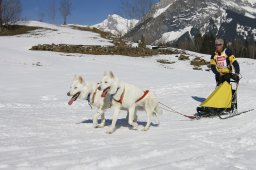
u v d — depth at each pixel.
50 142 6.52
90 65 25.27
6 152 5.80
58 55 29.73
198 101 12.77
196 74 25.02
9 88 15.63
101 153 5.76
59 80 18.44
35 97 13.68
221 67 9.88
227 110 9.55
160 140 6.82
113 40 41.84
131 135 7.34
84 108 11.57
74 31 48.88
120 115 10.27
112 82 7.32
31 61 24.56
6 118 8.91
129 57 33.09
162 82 18.14
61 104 12.25
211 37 98.00
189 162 5.31
